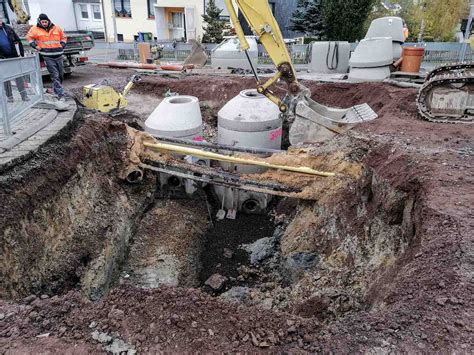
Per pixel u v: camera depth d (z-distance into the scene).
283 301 6.06
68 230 5.48
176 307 3.25
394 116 7.86
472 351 2.55
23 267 4.35
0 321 3.05
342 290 5.27
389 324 2.88
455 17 21.59
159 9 25.73
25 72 6.84
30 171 4.95
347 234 5.98
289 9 27.09
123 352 2.82
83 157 6.34
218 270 7.16
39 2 27.83
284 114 8.23
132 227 7.21
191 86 13.22
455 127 6.95
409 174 5.07
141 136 7.76
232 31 21.12
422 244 3.77
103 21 28.25
